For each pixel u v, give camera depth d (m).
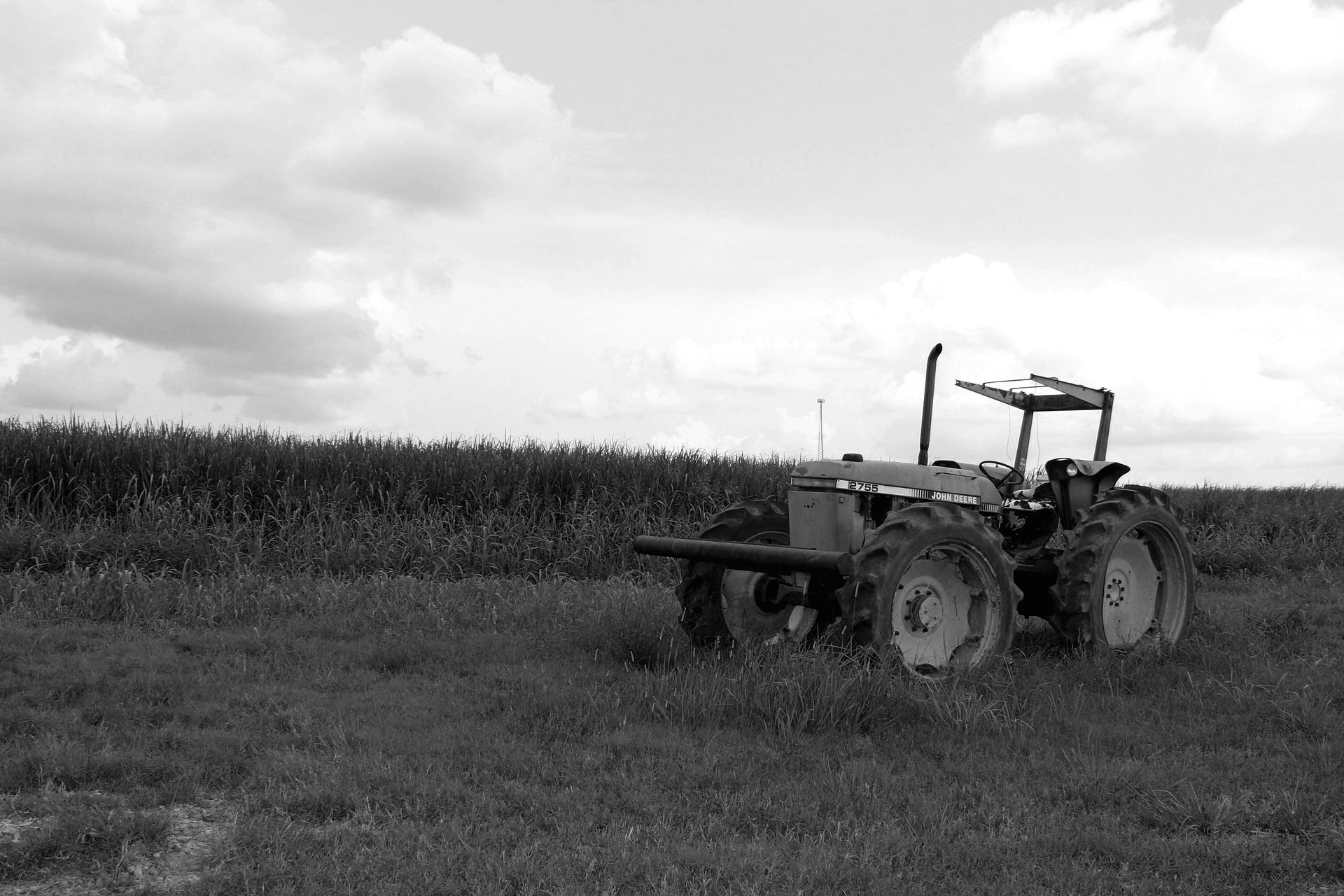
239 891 3.01
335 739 4.47
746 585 6.78
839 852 3.39
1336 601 9.41
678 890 3.08
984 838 3.57
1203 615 7.64
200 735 4.52
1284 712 5.09
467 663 6.34
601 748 4.49
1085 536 6.66
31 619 7.07
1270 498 16.11
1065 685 5.87
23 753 4.12
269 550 9.80
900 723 4.90
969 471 6.91
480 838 3.43
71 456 10.72
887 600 5.48
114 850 3.29
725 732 4.75
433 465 11.89
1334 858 3.37
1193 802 3.87
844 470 6.12
